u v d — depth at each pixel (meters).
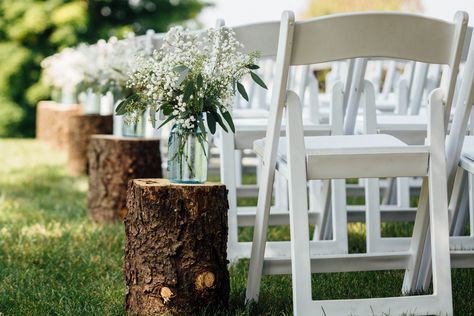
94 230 4.71
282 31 2.61
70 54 8.20
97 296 3.25
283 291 3.34
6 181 7.20
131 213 2.99
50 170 8.19
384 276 3.62
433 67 4.95
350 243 4.49
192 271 2.91
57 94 11.87
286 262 3.06
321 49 2.60
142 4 17.61
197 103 2.86
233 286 3.39
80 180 7.32
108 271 3.72
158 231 2.91
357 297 3.28
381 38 2.61
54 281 3.54
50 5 15.91
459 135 2.89
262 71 6.29
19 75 15.78
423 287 3.22
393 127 3.88
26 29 15.71
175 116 2.90
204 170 3.02
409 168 2.76
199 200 2.91
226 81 2.87
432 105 2.76
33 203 5.80
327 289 3.42
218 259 2.96
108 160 5.10
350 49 2.61
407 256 3.10
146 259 2.93
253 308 3.01
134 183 2.99
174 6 17.83
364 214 4.39
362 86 3.61
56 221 5.05
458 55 2.66
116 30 16.91
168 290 2.90
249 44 3.14
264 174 2.92
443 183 2.77
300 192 2.69
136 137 5.18
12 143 12.38
